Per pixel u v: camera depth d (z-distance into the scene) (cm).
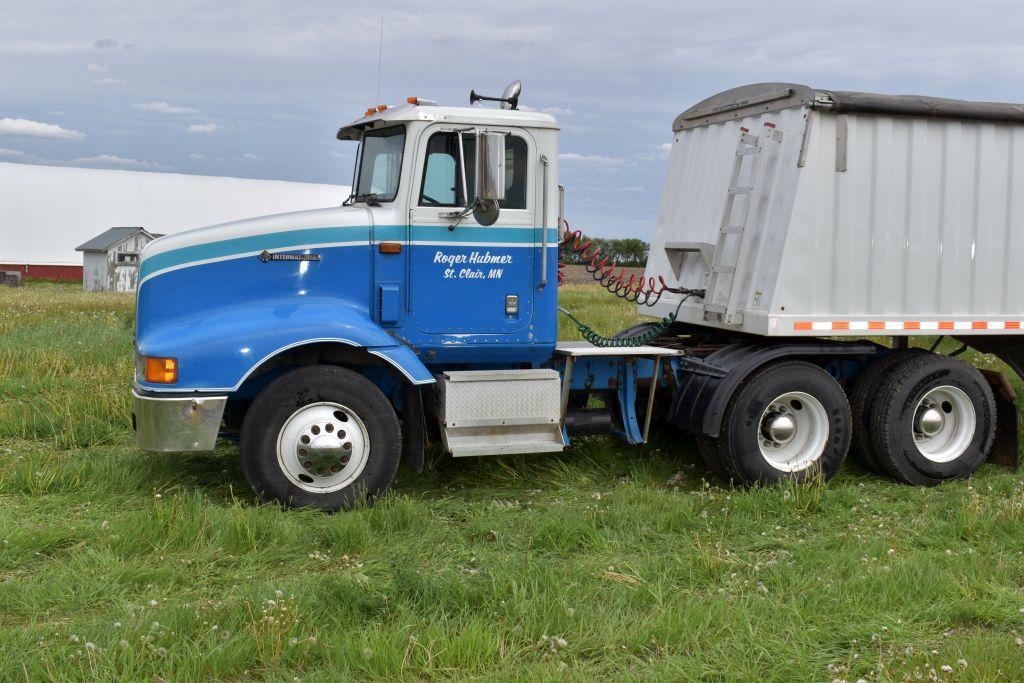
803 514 623
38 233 6334
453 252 653
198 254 623
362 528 548
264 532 536
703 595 468
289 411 605
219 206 7256
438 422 666
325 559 516
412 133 640
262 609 412
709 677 378
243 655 376
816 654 395
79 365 1101
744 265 699
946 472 728
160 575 471
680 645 400
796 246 675
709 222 766
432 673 372
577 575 475
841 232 687
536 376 663
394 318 646
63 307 2100
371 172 695
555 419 668
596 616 424
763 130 688
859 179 688
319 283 638
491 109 654
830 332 691
